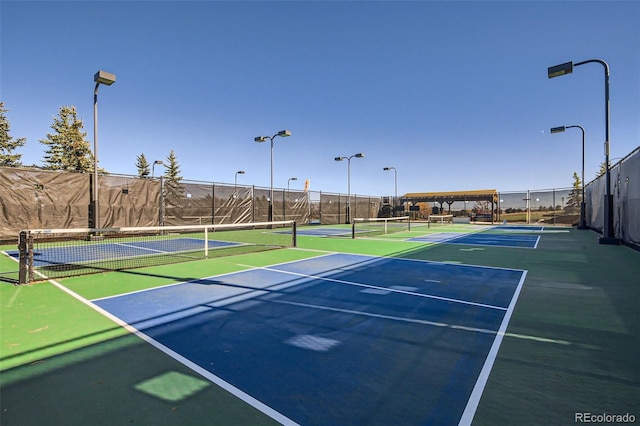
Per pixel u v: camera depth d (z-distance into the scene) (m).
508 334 4.13
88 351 3.61
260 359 3.44
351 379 3.04
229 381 3.00
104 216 17.33
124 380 3.01
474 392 2.82
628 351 3.62
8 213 14.45
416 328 4.35
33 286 6.64
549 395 2.77
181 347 3.73
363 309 5.17
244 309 5.16
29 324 4.44
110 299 5.69
